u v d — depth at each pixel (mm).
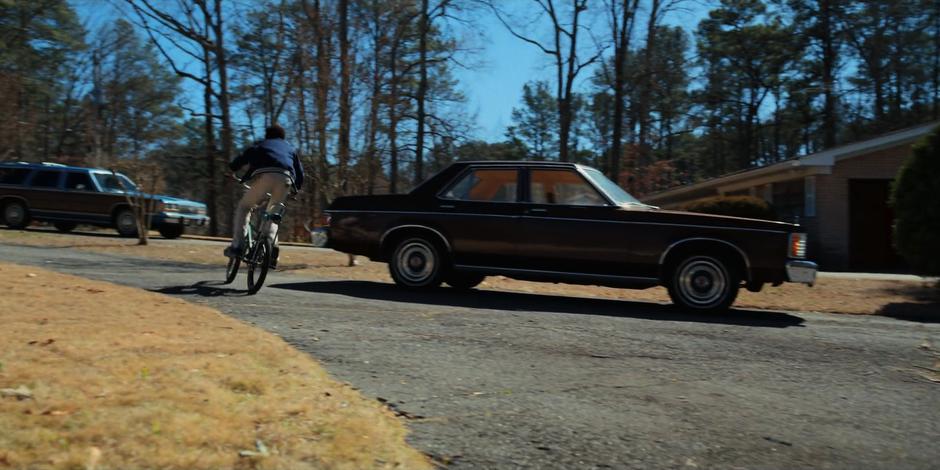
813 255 19688
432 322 6793
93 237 17969
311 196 23578
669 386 4926
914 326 8250
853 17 41125
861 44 41750
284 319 6578
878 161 19281
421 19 29719
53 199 19562
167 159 41781
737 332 7023
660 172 34500
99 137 37781
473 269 9203
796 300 10680
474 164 9398
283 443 3283
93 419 3248
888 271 18703
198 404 3605
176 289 8227
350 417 3781
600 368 5328
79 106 44938
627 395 4664
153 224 19531
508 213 9023
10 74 31625
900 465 3654
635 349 6012
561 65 31672
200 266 11531
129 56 46531
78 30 44844
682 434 3963
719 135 51281
